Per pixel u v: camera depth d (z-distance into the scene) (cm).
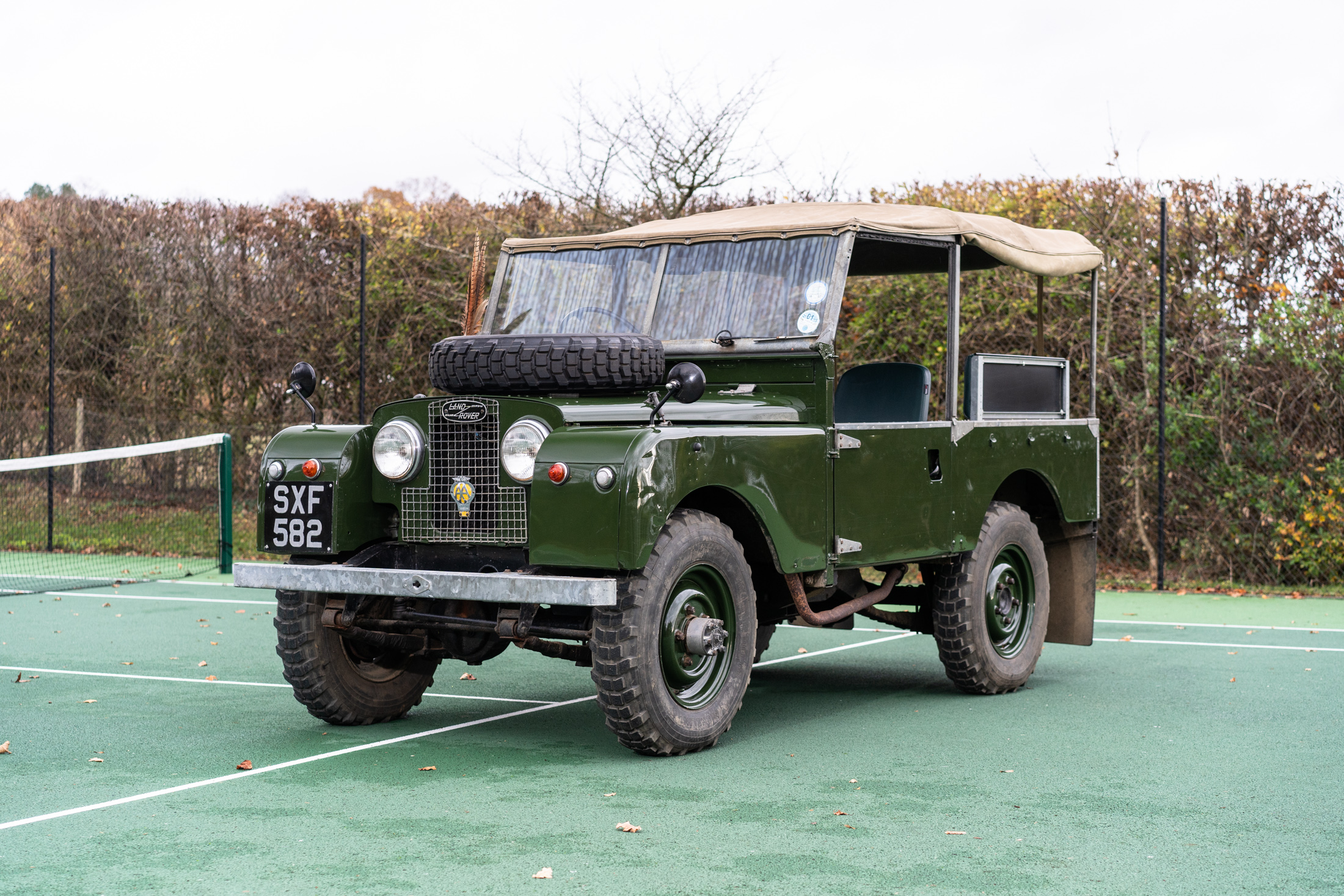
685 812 437
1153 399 1158
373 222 1477
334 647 576
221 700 657
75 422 1527
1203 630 912
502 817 429
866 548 594
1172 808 441
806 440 561
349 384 1461
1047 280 1166
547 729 586
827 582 575
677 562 512
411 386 1434
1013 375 702
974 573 662
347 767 506
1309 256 1127
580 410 531
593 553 488
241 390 1544
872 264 756
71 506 1505
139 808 442
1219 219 1149
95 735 568
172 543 1441
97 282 1602
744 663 550
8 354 1631
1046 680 720
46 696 669
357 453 554
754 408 570
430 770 499
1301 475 1112
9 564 1323
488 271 1393
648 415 541
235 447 1499
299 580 535
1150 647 840
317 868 374
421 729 584
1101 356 1171
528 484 518
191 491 1504
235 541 1435
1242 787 472
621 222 1373
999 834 409
